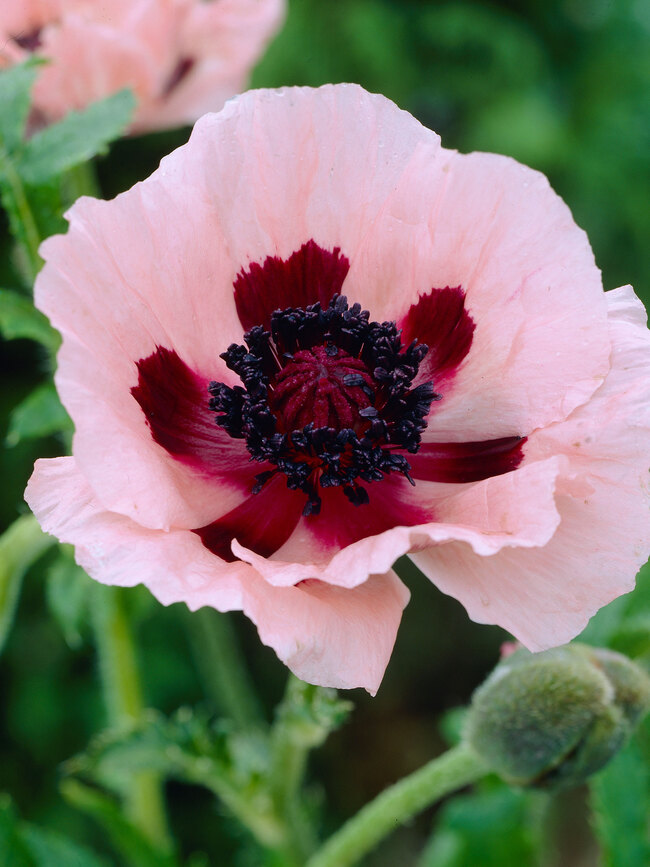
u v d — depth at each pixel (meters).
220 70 0.46
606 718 0.38
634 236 0.76
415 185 0.36
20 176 0.40
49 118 0.44
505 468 0.35
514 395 0.35
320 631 0.31
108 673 0.46
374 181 0.36
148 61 0.43
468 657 0.79
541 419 0.35
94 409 0.31
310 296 0.37
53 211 0.40
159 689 0.68
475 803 0.46
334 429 0.36
